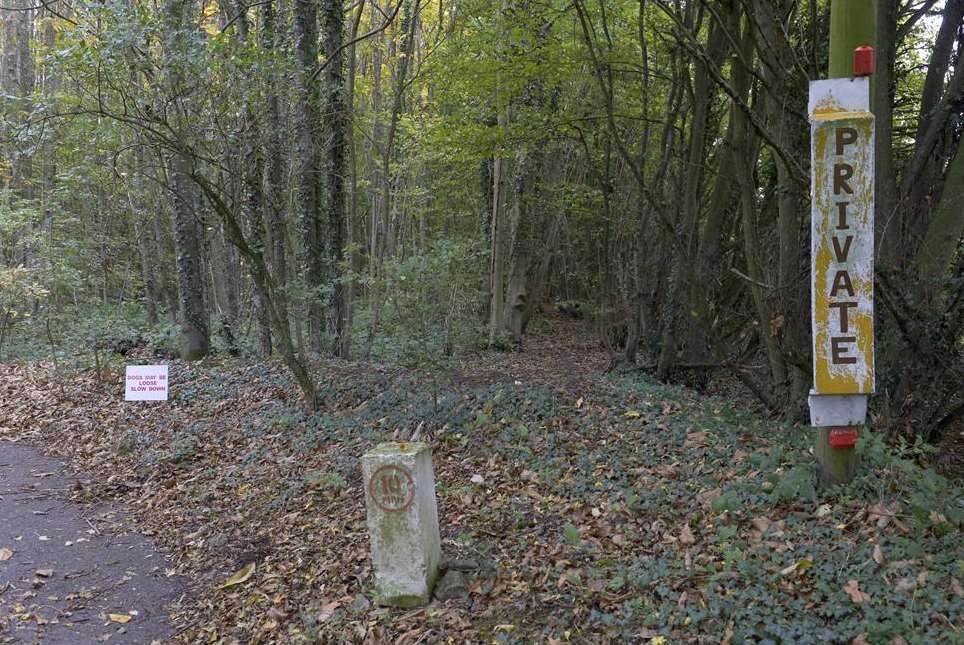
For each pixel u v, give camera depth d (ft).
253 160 32.60
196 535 20.48
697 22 32.30
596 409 26.55
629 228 42.29
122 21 23.94
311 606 15.60
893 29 22.50
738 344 39.01
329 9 42.22
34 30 65.31
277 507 21.57
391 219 69.26
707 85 32.01
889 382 20.62
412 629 13.89
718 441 21.86
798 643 11.03
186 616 16.37
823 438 16.29
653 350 38.68
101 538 20.76
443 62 38.93
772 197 35.81
